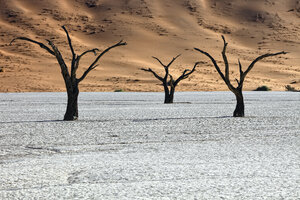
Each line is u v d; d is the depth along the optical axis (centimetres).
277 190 1370
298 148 2234
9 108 5634
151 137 2719
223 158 1942
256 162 1838
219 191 1360
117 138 2677
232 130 3083
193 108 5562
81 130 3097
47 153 2133
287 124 3484
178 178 1540
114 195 1319
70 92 3891
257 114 4531
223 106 6022
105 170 1684
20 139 2641
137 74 18712
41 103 6812
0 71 17688
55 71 18325
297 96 9838
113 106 6012
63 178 1555
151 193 1339
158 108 5559
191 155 2030
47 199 1281
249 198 1284
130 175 1593
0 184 1470
